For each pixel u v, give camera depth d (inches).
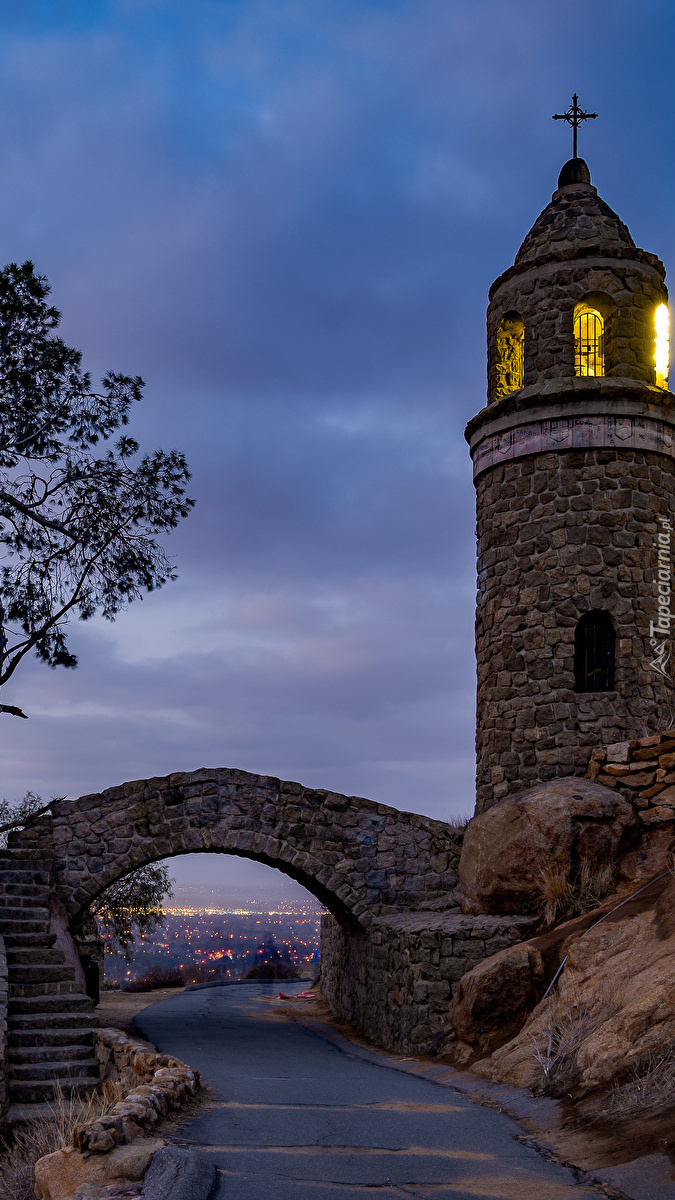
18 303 867.4
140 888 1273.4
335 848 791.7
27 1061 564.1
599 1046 392.8
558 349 759.7
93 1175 271.9
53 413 884.6
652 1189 266.4
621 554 733.3
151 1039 651.5
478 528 800.9
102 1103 465.7
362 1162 295.6
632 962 451.5
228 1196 253.6
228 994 1211.2
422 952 629.0
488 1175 288.4
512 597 752.3
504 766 735.1
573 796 637.3
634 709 713.0
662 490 755.4
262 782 797.2
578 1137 332.8
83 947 1056.2
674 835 620.7
